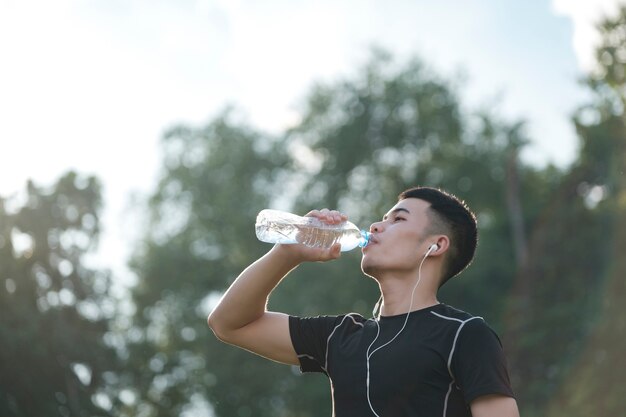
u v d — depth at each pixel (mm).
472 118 41094
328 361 3992
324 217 4168
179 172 42562
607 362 29281
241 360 35156
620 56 32406
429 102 40594
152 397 33219
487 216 39406
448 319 3797
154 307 38625
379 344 3842
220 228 41656
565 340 31688
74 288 27547
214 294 40469
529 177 39469
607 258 32062
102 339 27766
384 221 4152
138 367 32344
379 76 41469
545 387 30703
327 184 41094
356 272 33562
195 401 34469
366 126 41031
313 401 33750
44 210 27328
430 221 4086
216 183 42531
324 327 4102
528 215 37562
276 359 4203
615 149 32562
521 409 31000
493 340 3719
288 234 4180
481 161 39719
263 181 43188
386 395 3723
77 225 27906
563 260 33562
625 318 29625
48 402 24906
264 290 4152
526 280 33906
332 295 33344
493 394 3605
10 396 24406
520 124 40531
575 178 34094
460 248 4125
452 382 3705
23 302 25469
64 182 27891
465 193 39500
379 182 40781
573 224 33719
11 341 24328
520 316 33000
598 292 31406
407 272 4031
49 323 25906
